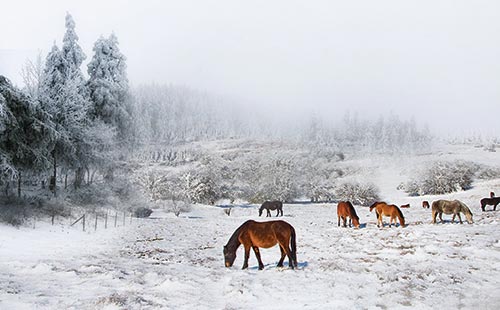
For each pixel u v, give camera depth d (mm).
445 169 68875
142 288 9086
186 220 34375
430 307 6750
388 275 9258
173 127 164625
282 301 7680
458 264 10266
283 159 88312
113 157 36562
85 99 34531
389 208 21641
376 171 113188
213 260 13797
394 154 138250
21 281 9906
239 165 89688
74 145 30953
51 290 9016
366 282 8828
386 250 13336
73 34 36656
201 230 25906
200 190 58812
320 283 8945
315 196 74062
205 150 131625
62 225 22250
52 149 27469
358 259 12000
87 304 7711
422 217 28344
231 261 11336
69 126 30938
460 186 65562
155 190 53531
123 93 40188
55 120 30188
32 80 30984
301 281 9234
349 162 129250
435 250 12461
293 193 71625
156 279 10148
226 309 7238
